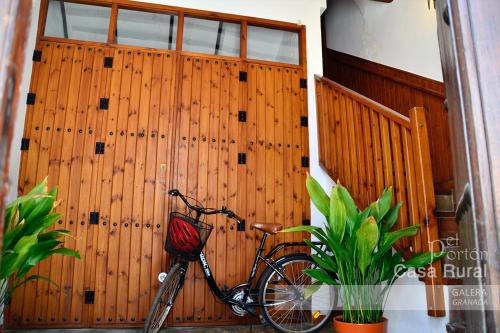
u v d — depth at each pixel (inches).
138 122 124.2
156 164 122.3
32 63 121.2
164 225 118.5
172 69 130.8
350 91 116.4
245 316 117.4
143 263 114.9
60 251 70.6
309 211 129.8
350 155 115.7
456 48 25.4
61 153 117.2
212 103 131.3
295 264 119.2
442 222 86.7
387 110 97.5
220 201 124.2
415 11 146.7
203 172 125.0
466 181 25.2
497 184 22.4
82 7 131.6
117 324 109.7
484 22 24.7
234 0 143.0
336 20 219.1
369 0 183.9
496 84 23.8
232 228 122.9
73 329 107.2
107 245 114.3
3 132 20.1
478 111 23.5
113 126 122.3
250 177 128.3
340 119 123.3
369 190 104.3
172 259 113.0
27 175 113.4
